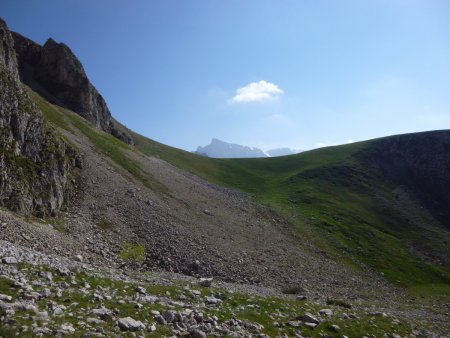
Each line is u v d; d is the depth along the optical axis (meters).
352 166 148.00
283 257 56.22
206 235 53.22
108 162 70.62
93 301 17.34
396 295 55.09
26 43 99.94
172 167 115.31
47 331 12.48
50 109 83.44
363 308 36.66
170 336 15.35
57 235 35.19
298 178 134.75
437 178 143.12
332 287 50.03
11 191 35.22
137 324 15.27
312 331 22.16
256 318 21.58
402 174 147.75
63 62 100.12
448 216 121.44
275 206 96.50
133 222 48.06
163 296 22.42
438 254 87.31
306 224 84.38
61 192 44.91
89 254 34.91
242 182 131.62
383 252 78.94
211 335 16.64
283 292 39.34
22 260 21.06
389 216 110.50
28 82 93.12
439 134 157.62
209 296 25.05
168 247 44.31
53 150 47.00
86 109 102.44
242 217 75.06
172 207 61.16
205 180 116.88
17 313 13.51
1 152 36.09
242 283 41.22
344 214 99.94
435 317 40.31
